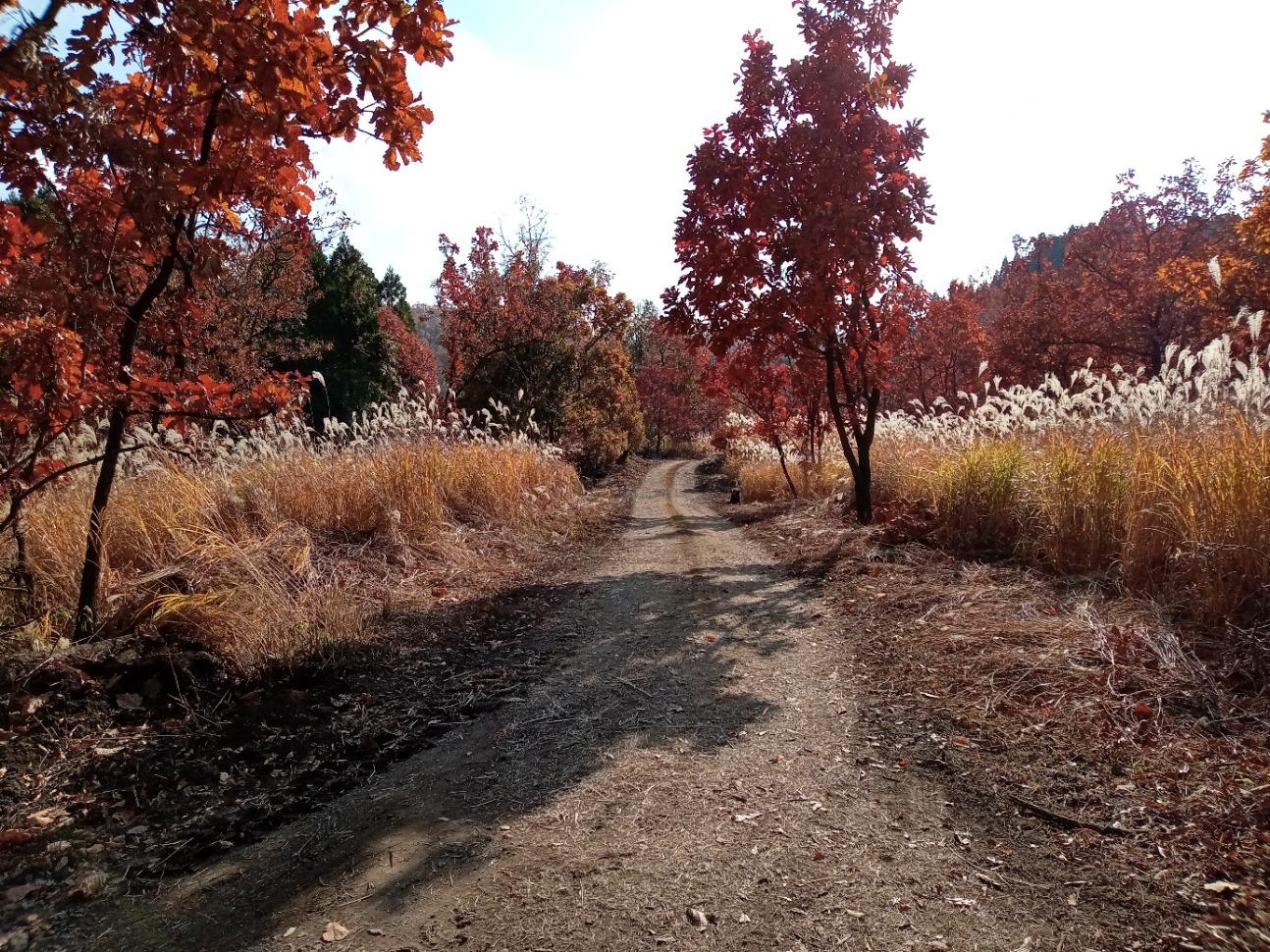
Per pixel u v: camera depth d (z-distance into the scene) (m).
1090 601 4.60
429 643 4.98
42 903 2.29
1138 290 23.31
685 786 2.94
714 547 9.16
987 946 1.97
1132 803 2.60
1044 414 7.61
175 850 2.61
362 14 3.29
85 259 3.11
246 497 6.68
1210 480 4.31
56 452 4.79
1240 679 3.30
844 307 8.67
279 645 4.21
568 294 24.62
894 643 4.52
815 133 8.20
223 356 14.32
